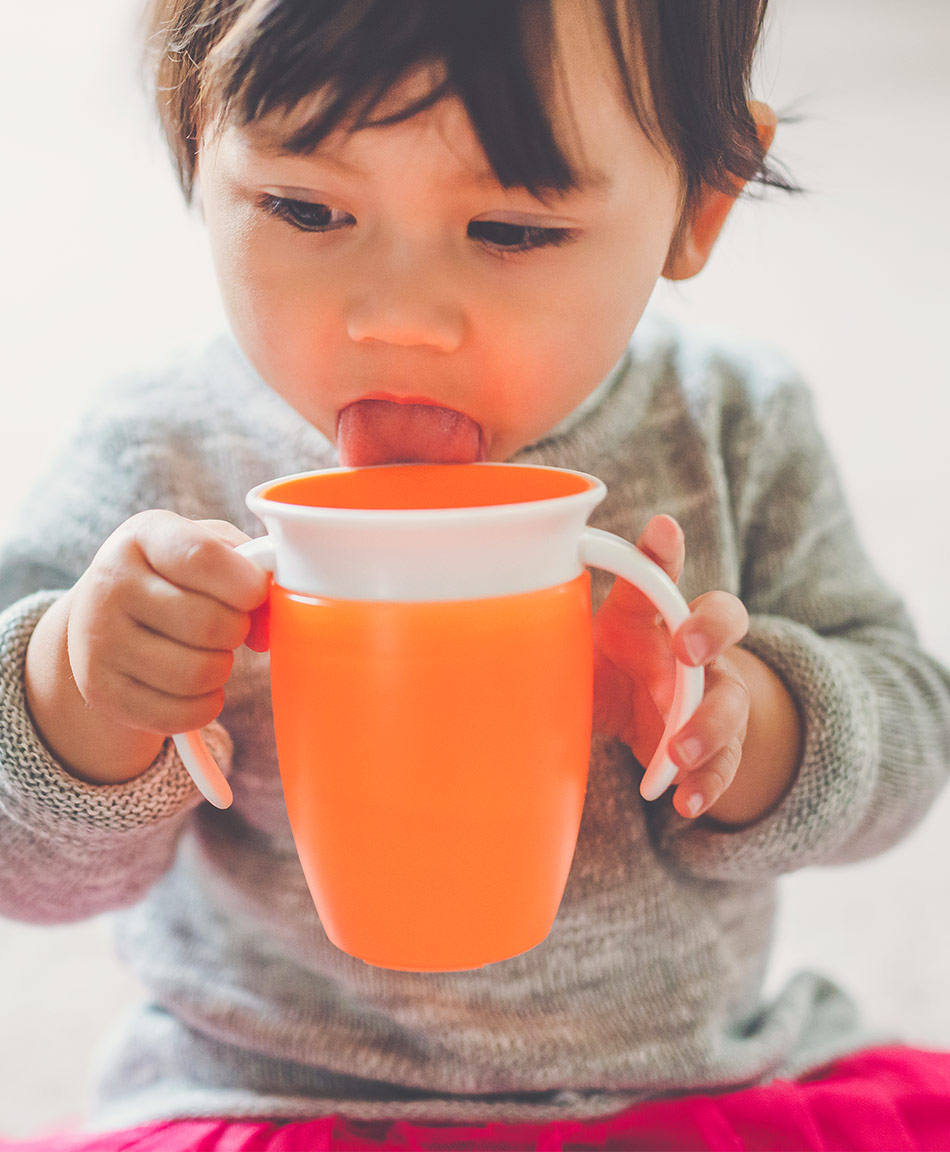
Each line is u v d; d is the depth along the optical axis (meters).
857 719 0.53
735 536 0.61
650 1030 0.56
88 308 2.06
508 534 0.39
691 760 0.42
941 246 2.39
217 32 0.45
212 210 0.46
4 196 2.65
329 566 0.39
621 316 0.46
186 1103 0.55
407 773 0.39
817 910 0.97
